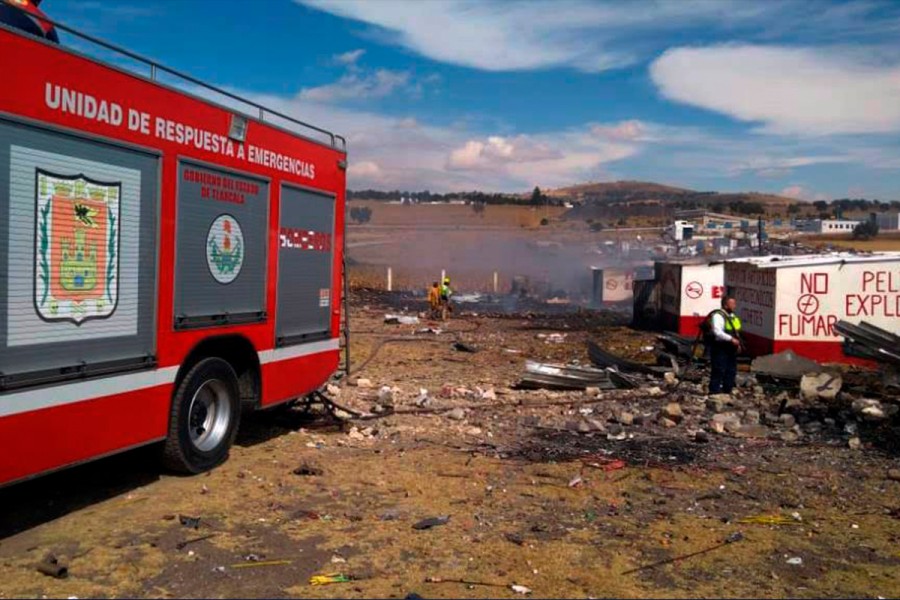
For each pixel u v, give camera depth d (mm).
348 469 8086
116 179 6285
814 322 18156
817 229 114500
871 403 11875
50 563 5219
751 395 13219
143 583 5125
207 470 7773
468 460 8625
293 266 9164
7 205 5273
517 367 17672
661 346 19297
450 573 5465
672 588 5363
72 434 5906
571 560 5797
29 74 5438
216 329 7680
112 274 6270
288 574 5355
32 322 5508
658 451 9359
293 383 9258
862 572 5762
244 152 8078
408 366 17500
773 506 7355
